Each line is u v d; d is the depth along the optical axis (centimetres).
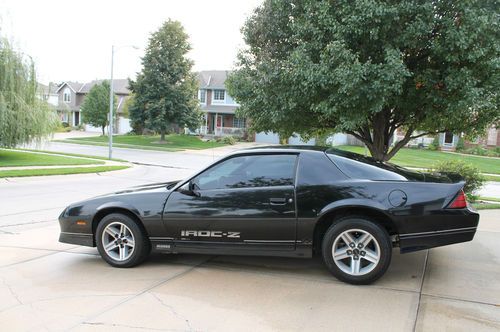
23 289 490
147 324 401
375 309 430
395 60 692
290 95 825
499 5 720
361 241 496
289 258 604
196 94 4544
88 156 2978
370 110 760
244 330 389
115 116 5928
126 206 563
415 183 493
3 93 2180
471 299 456
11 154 2600
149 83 4328
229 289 488
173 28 4269
